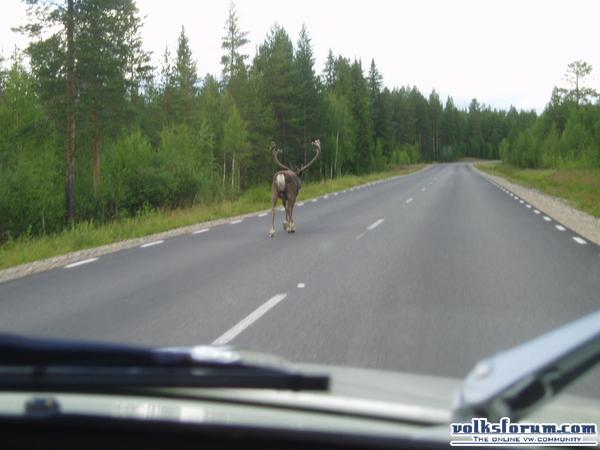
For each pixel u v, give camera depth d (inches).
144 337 256.1
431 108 7573.8
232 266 439.8
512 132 7012.8
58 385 69.0
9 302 338.3
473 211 888.9
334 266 426.6
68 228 1035.9
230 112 2219.5
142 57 2356.1
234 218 893.2
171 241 617.0
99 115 1201.4
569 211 887.1
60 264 493.4
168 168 1348.4
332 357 220.8
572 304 304.0
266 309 301.7
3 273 460.8
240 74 2468.0
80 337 257.9
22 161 1001.5
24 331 270.8
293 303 313.7
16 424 64.6
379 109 4702.3
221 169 2289.6
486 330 255.4
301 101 2891.2
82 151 1250.0
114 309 312.3
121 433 64.1
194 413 66.1
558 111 4200.3
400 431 63.7
